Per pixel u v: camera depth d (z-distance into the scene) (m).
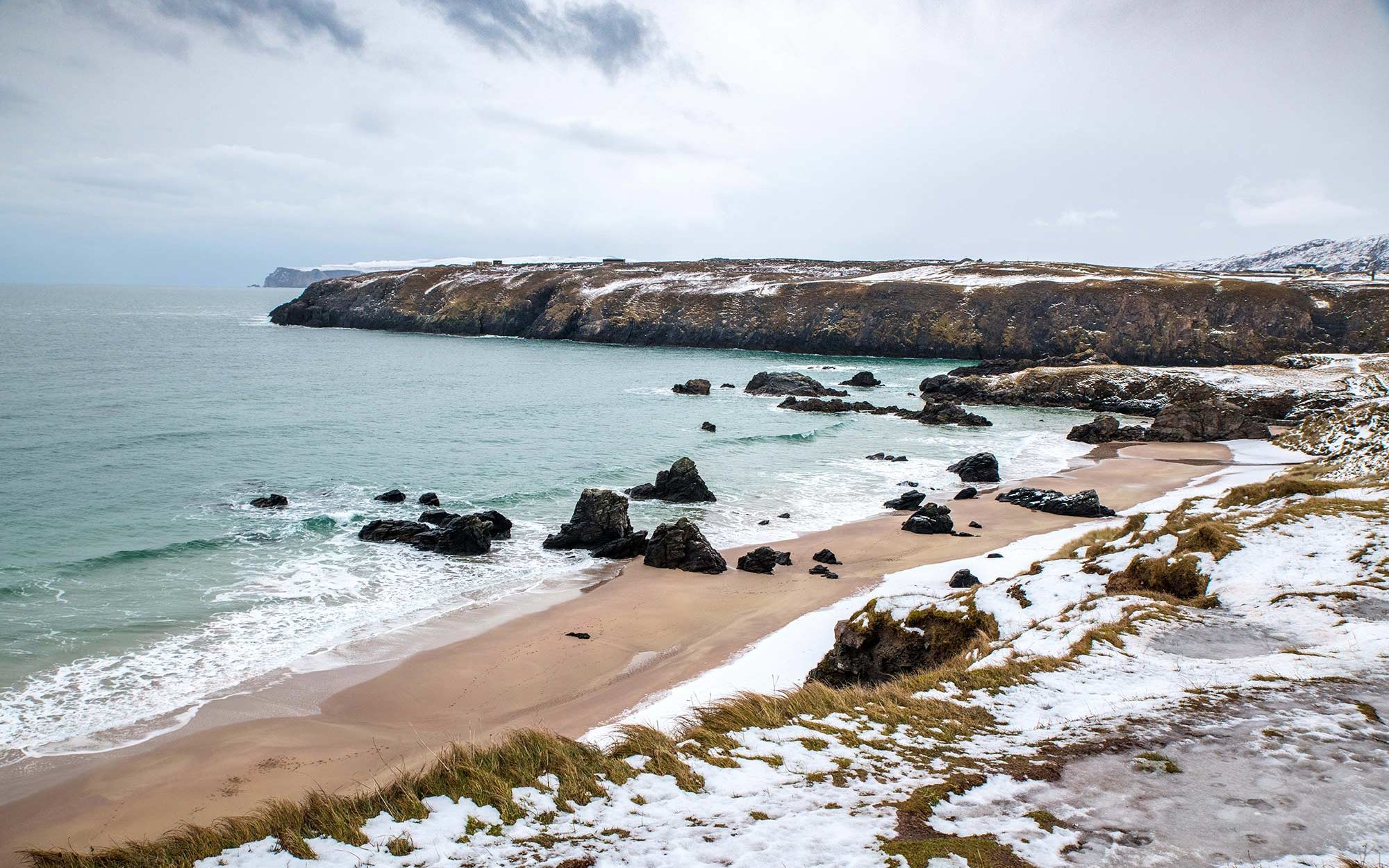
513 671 22.23
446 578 30.27
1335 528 19.75
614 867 6.91
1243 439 65.25
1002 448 62.53
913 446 62.66
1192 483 47.94
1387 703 10.16
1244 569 18.12
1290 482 25.61
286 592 28.05
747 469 52.59
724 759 9.68
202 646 23.25
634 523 39.31
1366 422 52.44
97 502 38.31
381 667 22.38
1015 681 12.53
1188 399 77.06
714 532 38.22
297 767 16.97
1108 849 6.77
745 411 78.31
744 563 31.91
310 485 43.47
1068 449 62.41
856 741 10.20
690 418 73.00
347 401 75.00
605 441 60.47
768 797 8.45
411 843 7.55
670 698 19.48
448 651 23.58
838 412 79.69
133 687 20.58
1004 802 7.89
